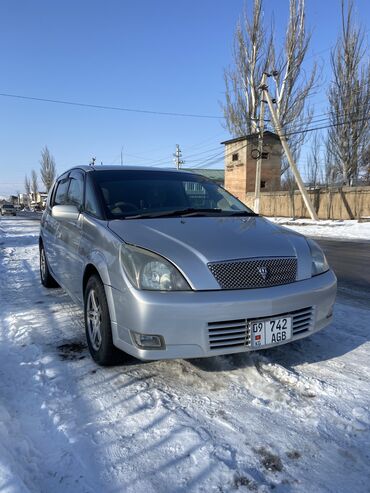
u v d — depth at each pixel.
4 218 48.00
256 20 30.16
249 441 2.49
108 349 3.32
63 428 2.60
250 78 31.44
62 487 2.12
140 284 2.96
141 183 4.46
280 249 3.32
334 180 30.78
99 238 3.58
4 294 6.14
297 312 3.21
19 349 3.91
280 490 2.11
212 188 4.86
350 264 9.47
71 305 5.44
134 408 2.86
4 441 2.44
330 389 3.09
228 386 3.15
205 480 2.17
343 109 29.34
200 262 3.00
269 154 34.53
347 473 2.23
